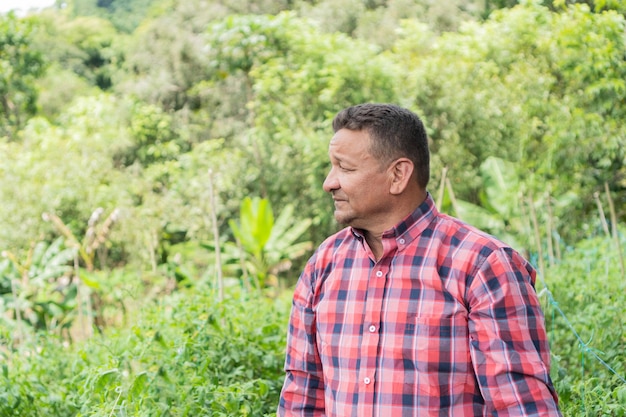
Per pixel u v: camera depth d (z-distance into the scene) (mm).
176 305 4688
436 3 14117
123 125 16891
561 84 9547
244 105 16578
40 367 4660
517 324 1515
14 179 13172
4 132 19188
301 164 13227
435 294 1570
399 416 1552
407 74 11852
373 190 1633
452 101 10891
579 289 5422
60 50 23281
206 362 3455
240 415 3213
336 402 1641
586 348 3186
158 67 18250
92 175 13977
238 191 13656
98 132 16531
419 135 1654
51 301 9406
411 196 1648
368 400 1586
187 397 3221
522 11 10289
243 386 3299
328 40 12523
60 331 8961
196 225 13586
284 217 12016
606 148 7805
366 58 11984
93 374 3412
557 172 8344
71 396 3908
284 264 11820
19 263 12062
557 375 3025
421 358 1548
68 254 10641
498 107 10344
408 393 1552
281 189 13516
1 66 19391
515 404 1475
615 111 7887
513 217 9922
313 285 1769
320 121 12484
